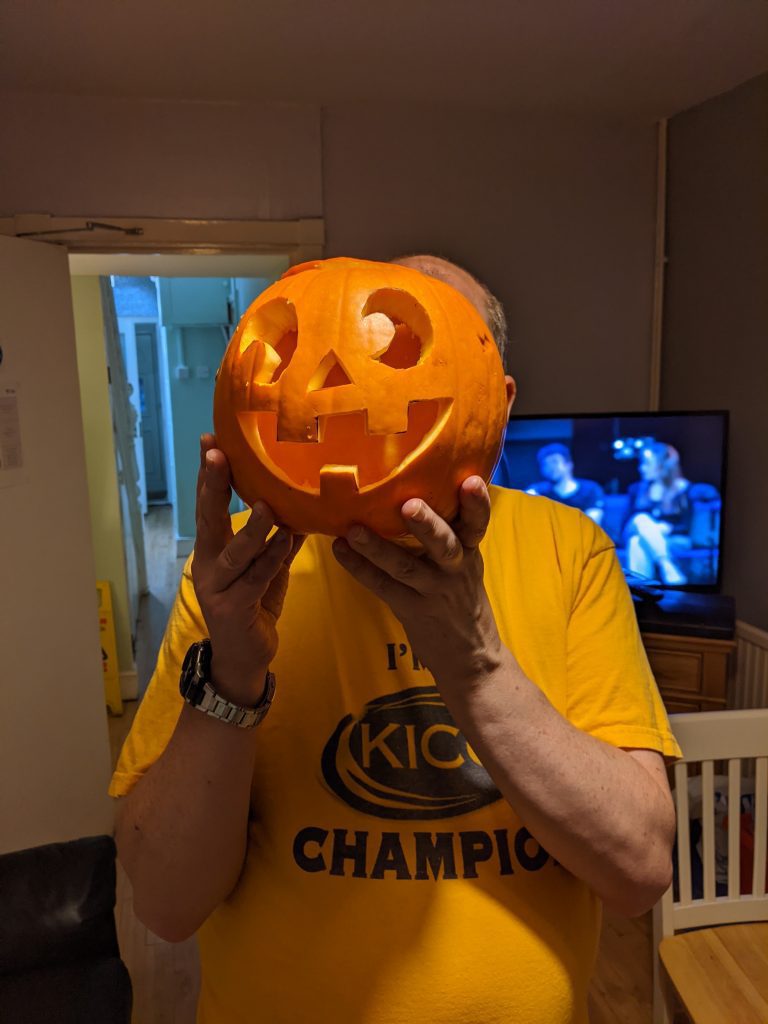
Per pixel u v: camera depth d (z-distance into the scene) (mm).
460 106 2592
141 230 2451
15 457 2174
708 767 1389
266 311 598
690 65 2244
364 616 712
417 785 674
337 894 653
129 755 700
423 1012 633
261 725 699
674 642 2336
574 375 2887
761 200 2342
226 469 529
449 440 541
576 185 2762
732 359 2508
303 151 2535
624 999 1794
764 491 2383
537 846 682
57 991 1239
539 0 1824
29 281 2229
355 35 1994
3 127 2352
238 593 537
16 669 2189
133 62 2137
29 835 2238
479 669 586
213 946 715
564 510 809
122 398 4539
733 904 1387
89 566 2490
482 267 2750
